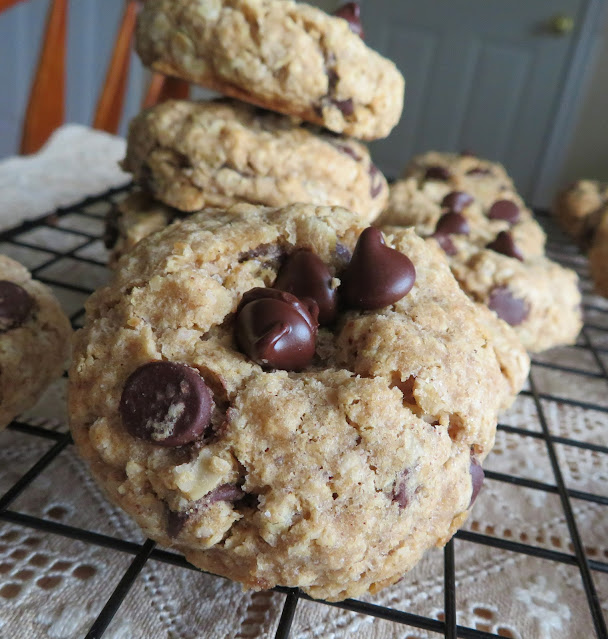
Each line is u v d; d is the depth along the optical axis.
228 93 0.14
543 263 0.17
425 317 0.09
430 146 0.45
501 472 0.13
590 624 0.10
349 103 0.14
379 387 0.08
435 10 0.42
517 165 0.45
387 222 0.19
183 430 0.08
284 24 0.13
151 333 0.09
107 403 0.09
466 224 0.17
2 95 0.42
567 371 0.16
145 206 0.16
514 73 0.42
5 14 0.40
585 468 0.13
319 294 0.09
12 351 0.11
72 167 0.24
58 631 0.08
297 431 0.08
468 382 0.09
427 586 0.10
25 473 0.11
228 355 0.09
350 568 0.08
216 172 0.14
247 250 0.10
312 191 0.14
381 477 0.08
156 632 0.09
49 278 0.17
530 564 0.11
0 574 0.09
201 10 0.13
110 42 0.44
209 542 0.08
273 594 0.09
